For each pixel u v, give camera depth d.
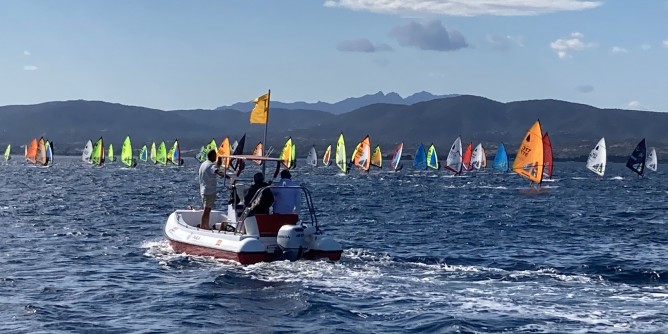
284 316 18.44
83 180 110.56
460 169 131.75
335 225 43.72
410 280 22.58
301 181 115.31
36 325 17.59
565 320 17.77
